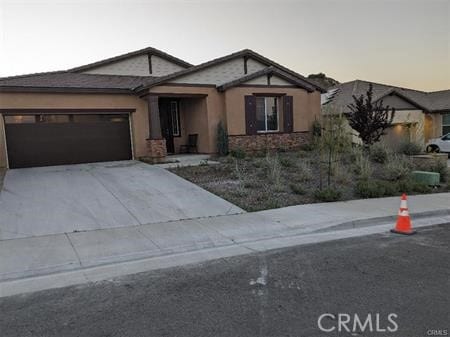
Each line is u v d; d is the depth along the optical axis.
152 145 14.46
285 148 17.69
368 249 5.71
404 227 6.75
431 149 22.34
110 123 15.43
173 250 5.87
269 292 4.13
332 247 5.86
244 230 6.87
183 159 15.24
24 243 6.15
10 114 13.50
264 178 11.62
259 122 17.58
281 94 17.58
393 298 3.90
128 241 6.26
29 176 11.84
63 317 3.67
